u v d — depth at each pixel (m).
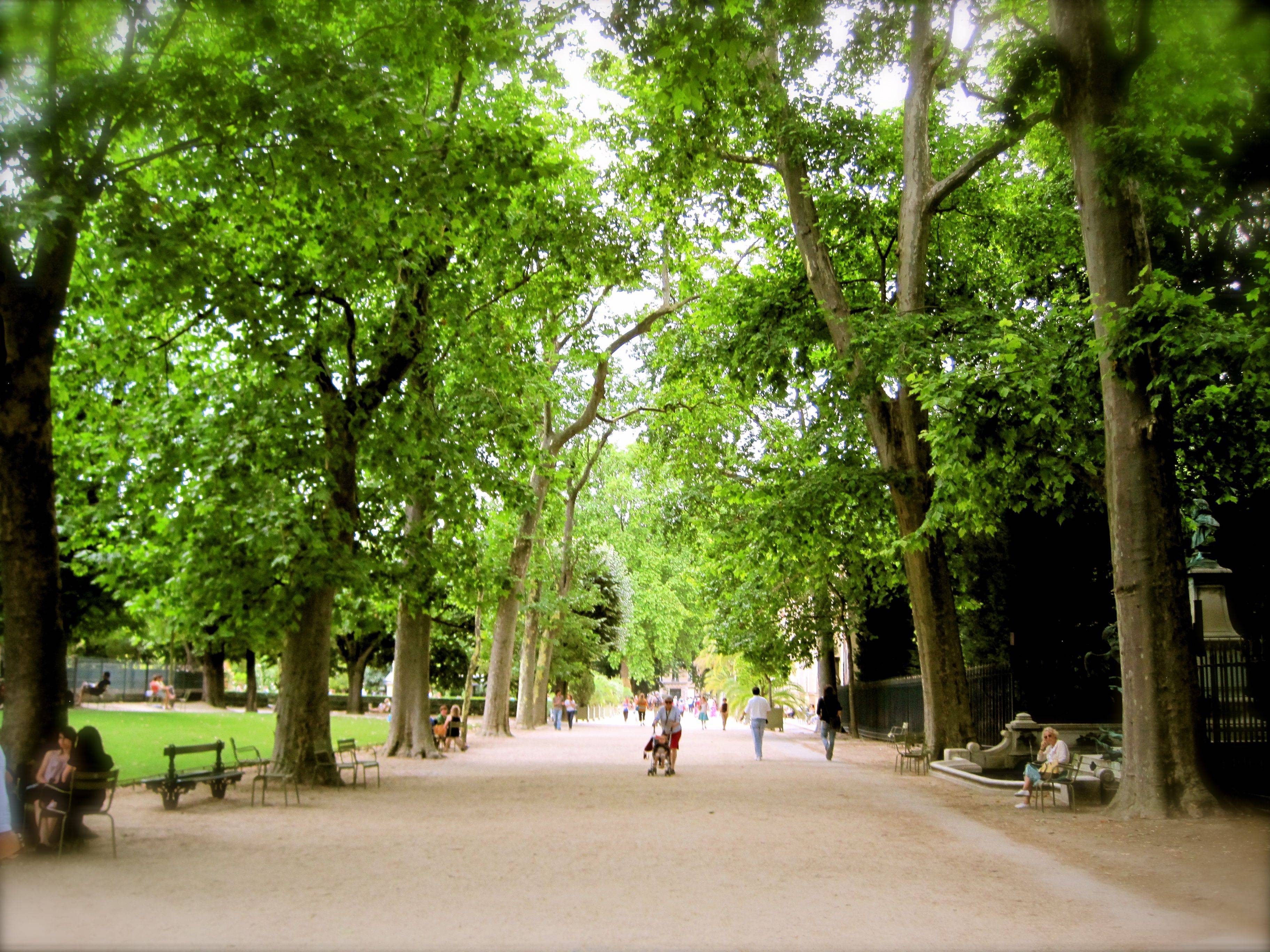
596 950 6.83
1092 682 25.48
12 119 11.66
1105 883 9.35
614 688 73.19
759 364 24.56
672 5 14.20
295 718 18.16
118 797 15.86
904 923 7.69
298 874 9.52
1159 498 14.31
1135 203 14.85
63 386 16.05
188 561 16.62
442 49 13.92
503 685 37.81
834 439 25.12
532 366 22.23
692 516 35.25
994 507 19.47
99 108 11.47
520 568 37.53
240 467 16.55
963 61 20.73
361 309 20.14
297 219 16.66
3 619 10.98
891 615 39.06
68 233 11.25
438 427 19.44
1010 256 24.41
